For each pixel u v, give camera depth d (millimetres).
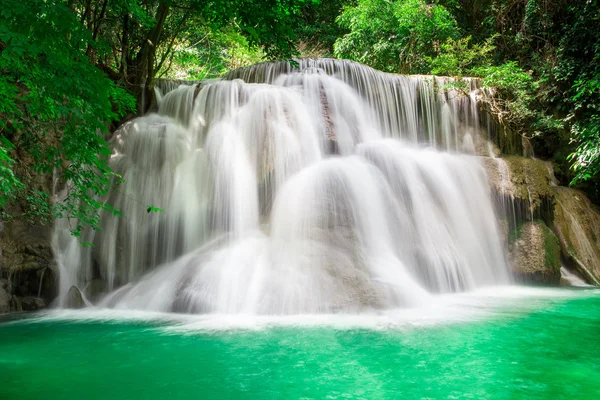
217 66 23031
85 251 9719
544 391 4039
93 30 12570
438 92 15023
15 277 8812
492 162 12766
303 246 8172
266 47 9172
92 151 6508
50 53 5086
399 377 4410
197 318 7105
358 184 9453
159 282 8547
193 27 17766
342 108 12961
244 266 8031
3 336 6184
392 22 20250
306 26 25641
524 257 11773
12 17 4852
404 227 9711
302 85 12812
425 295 8297
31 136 8203
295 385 4219
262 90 11539
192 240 9828
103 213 10000
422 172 11336
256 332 6121
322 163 9938
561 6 18047
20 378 4457
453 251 10391
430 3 21609
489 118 15250
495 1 20906
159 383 4297
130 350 5387
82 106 5867
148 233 9977
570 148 15719
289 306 7215
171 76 23172
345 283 7617
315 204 8797
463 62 18141
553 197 13000
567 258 12844
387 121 14211
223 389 4133
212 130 10977
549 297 9367
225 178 10133
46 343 5762
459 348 5395
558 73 16516
